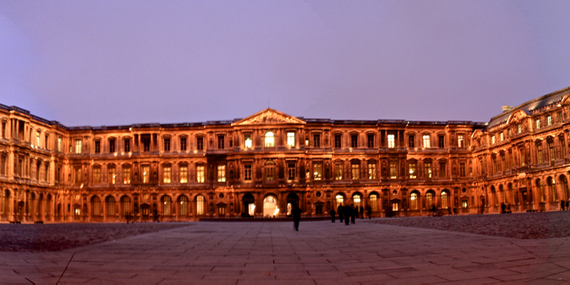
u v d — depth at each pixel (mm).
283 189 94062
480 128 101625
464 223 45344
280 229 47594
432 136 100688
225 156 96938
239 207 94875
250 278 16031
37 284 14930
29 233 41031
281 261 20453
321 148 97125
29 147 85375
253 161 95625
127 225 62812
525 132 81250
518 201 83688
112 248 26719
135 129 98938
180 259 21391
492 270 16203
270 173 95438
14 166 80312
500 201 91000
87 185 99125
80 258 21766
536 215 54844
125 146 100250
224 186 95875
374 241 29781
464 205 99562
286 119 96688
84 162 99438
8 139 79938
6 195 78875
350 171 97688
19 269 18031
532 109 81750
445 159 100188
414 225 47406
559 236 26203
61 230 47500
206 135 98500
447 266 17516
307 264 19375
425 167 99750
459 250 22219
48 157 93375
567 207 69312
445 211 98875
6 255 22500
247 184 95125
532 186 79562
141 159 98438
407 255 21406
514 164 85000
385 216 96250
